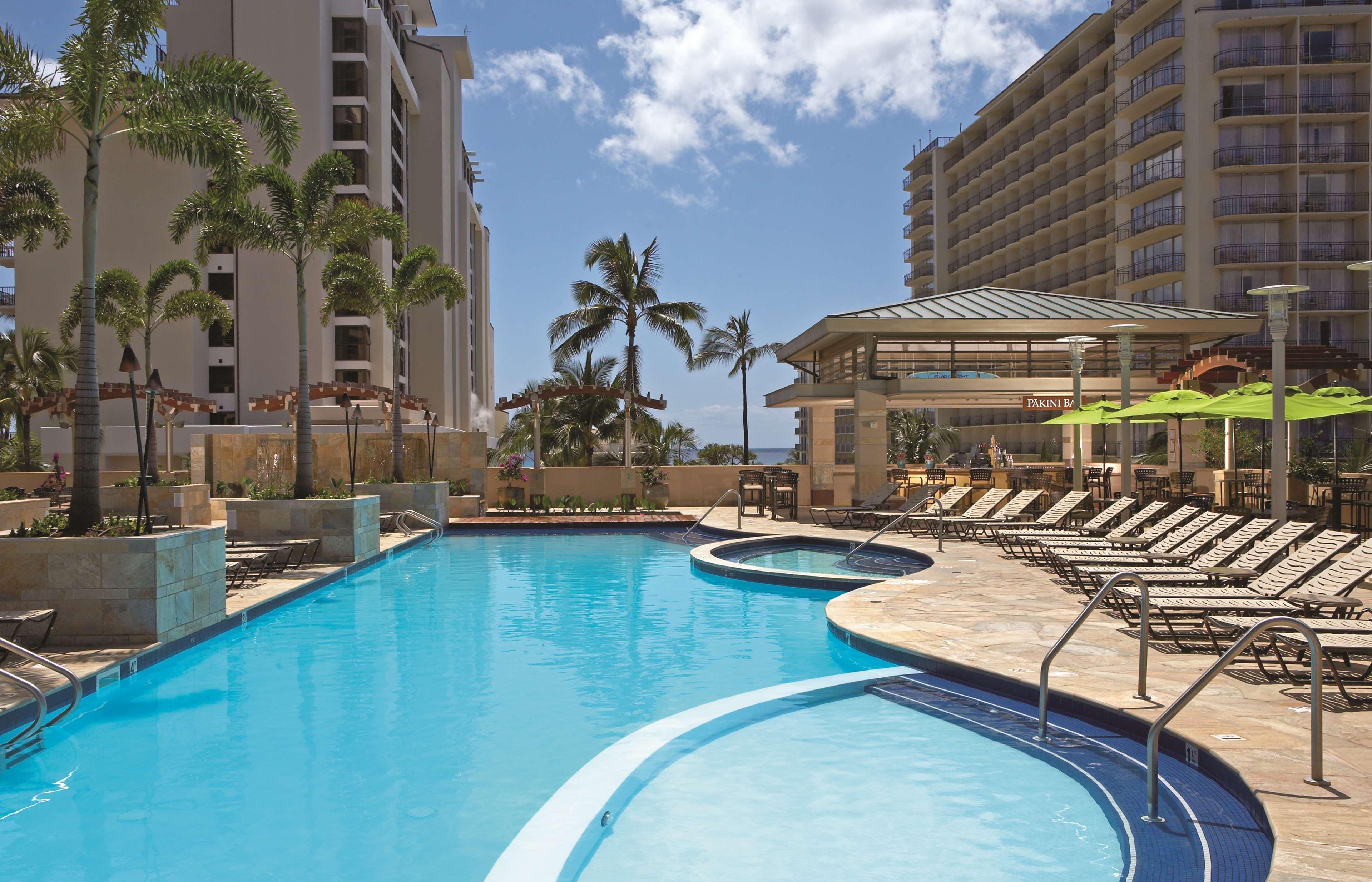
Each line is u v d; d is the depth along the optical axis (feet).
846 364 78.33
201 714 21.52
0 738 18.92
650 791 16.44
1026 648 24.14
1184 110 150.00
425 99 184.96
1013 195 207.82
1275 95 144.66
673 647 28.55
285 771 17.75
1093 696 19.42
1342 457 94.94
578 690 23.59
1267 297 36.42
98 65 30.91
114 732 20.18
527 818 15.48
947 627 26.99
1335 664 20.11
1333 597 24.04
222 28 148.46
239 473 71.15
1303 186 144.36
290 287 144.56
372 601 37.45
